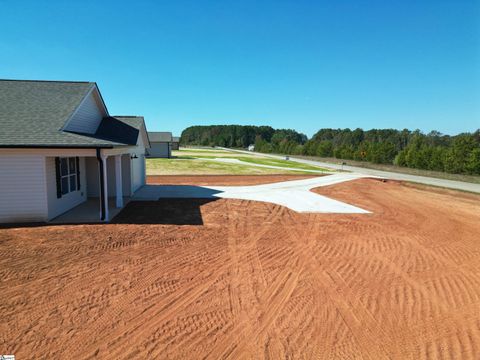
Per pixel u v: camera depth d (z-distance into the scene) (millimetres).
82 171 14156
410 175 32312
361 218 12586
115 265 7004
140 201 14844
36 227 9789
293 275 6867
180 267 7062
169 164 36406
